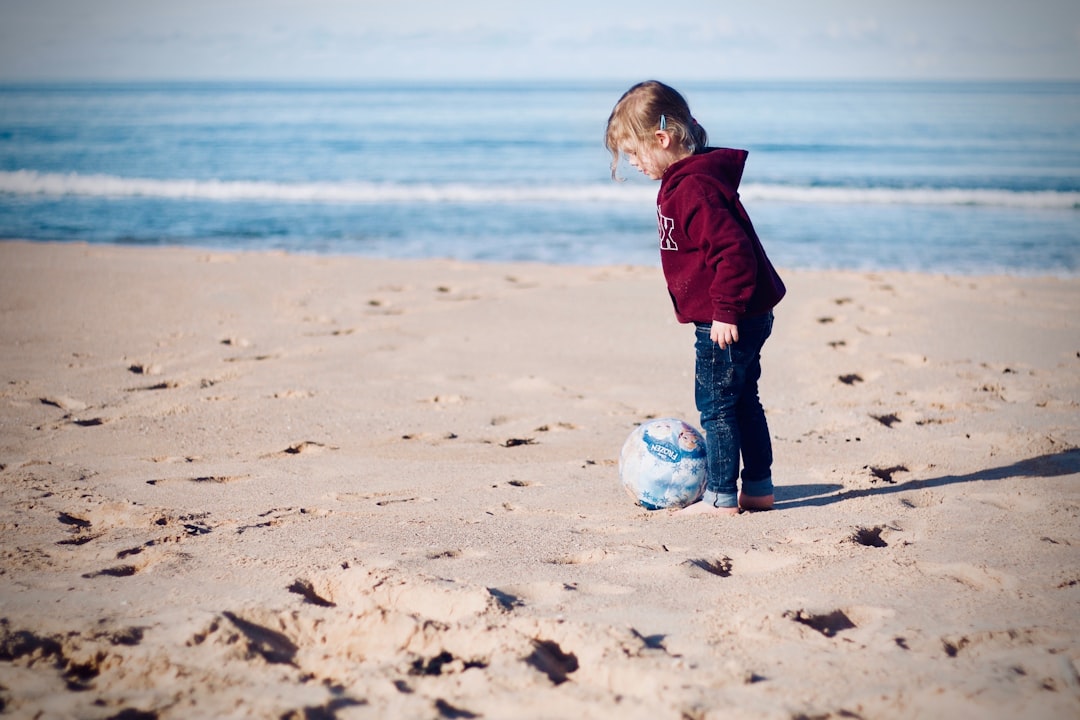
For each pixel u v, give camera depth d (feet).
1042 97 256.11
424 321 24.20
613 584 8.93
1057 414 16.46
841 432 15.72
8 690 6.85
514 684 6.86
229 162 82.69
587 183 66.64
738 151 11.10
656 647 7.46
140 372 19.19
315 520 11.13
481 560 9.63
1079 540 10.25
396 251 41.52
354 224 49.57
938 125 129.59
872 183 66.85
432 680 7.00
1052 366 20.15
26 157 85.05
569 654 7.54
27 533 10.53
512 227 48.88
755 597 8.56
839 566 9.41
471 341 22.22
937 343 22.31
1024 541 10.19
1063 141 102.32
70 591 8.77
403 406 17.08
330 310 25.23
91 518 11.39
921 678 6.89
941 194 60.70
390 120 151.53
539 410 16.99
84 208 54.34
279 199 59.77
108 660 7.42
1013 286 29.99
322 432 15.46
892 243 44.34
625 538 10.49
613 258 40.14
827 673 6.99
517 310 25.66
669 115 10.85
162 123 140.56
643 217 52.54
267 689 6.86
